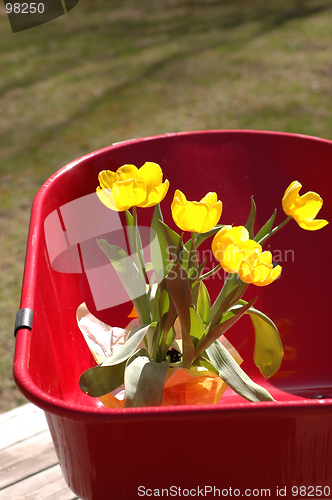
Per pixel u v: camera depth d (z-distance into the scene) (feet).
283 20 15.29
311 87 10.90
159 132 9.65
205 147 2.83
